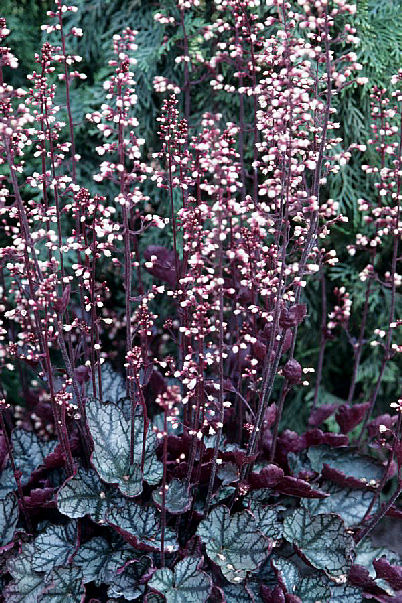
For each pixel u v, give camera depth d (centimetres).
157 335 135
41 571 107
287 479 110
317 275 131
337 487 119
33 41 132
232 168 95
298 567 113
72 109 130
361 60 124
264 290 102
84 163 132
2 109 99
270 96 99
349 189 128
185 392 115
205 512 109
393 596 110
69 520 115
